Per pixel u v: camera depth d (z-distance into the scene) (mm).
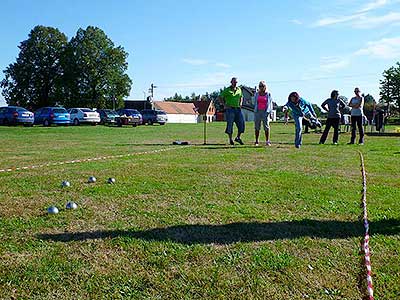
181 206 4977
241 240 3846
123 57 69188
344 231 4125
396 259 3465
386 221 4449
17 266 3260
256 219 4473
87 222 4328
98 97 67625
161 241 3795
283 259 3432
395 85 68750
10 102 71062
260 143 14680
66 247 3650
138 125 36719
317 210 4855
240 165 8383
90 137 18609
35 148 12500
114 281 3041
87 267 3256
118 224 4262
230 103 13633
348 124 23344
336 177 7043
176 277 3113
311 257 3490
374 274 3188
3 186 6098
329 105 14359
